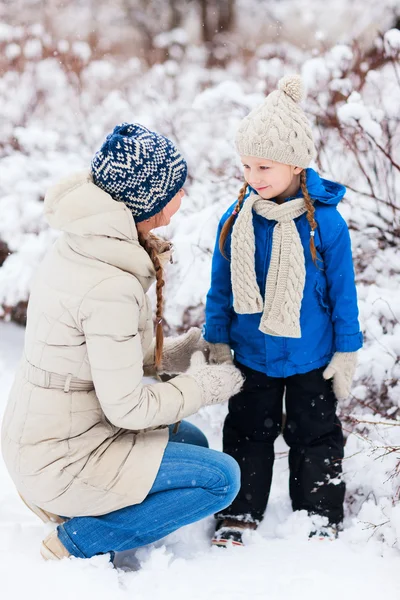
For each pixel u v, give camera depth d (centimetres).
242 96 334
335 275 208
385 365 273
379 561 197
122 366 175
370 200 316
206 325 228
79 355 179
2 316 402
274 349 217
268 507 241
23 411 183
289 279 201
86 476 181
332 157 336
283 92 200
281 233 202
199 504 190
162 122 403
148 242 191
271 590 180
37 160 388
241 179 328
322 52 417
